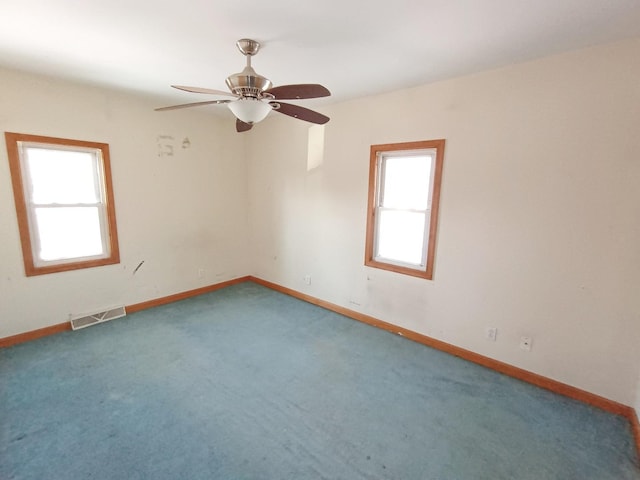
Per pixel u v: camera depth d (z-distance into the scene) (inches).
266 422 79.0
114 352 110.5
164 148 147.8
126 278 142.2
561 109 85.5
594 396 87.9
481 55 86.2
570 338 90.4
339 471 65.9
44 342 116.1
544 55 85.7
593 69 80.3
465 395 91.2
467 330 110.0
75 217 126.8
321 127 144.0
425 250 119.0
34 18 70.4
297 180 158.2
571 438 75.9
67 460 66.4
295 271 167.2
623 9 62.9
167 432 74.9
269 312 148.3
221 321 137.6
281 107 83.8
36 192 116.6
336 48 83.1
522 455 70.8
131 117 135.2
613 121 79.1
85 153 126.5
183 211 158.9
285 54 87.3
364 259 136.2
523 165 92.9
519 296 97.9
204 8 65.5
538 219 92.1
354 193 135.8
